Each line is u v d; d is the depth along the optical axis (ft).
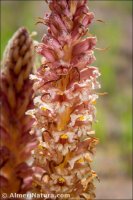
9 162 1.22
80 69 1.25
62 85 1.25
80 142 1.24
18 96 1.24
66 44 1.24
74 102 1.23
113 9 11.59
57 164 1.22
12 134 1.23
